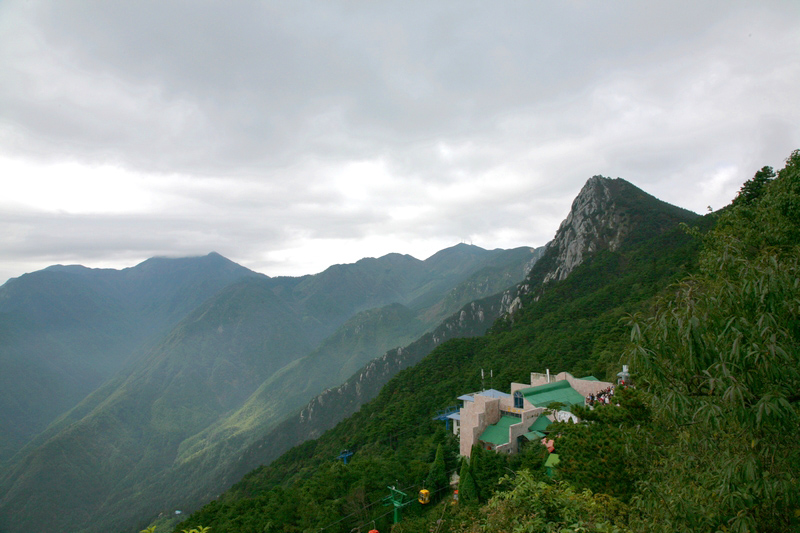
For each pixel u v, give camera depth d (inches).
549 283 6373.0
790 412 303.4
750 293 335.0
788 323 321.7
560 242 7347.4
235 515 1800.0
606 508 545.3
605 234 6427.2
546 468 1278.3
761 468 326.3
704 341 329.4
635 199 6978.4
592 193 7396.7
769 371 301.0
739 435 343.6
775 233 949.8
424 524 1298.0
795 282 324.8
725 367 308.7
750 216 1263.5
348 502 1627.7
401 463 2020.2
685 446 402.3
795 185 972.6
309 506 1638.8
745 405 316.5
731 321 318.0
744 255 394.9
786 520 328.5
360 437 3228.3
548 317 4441.4
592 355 2667.3
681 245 4608.8
